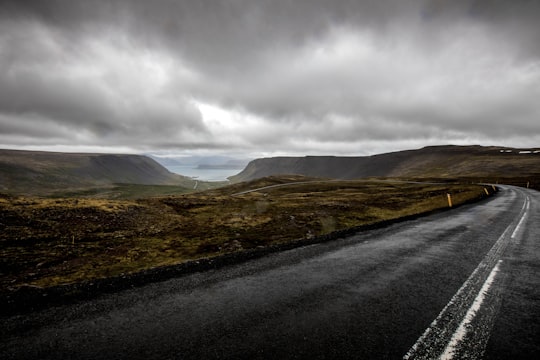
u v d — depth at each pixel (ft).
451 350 12.48
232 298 18.10
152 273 23.43
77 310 16.49
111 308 16.70
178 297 18.30
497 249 31.86
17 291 19.62
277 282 21.09
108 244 43.83
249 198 131.23
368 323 14.83
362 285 20.49
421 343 13.02
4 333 13.93
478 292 19.25
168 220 68.95
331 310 16.33
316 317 15.46
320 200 122.21
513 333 13.97
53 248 39.91
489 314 15.98
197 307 16.79
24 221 52.06
